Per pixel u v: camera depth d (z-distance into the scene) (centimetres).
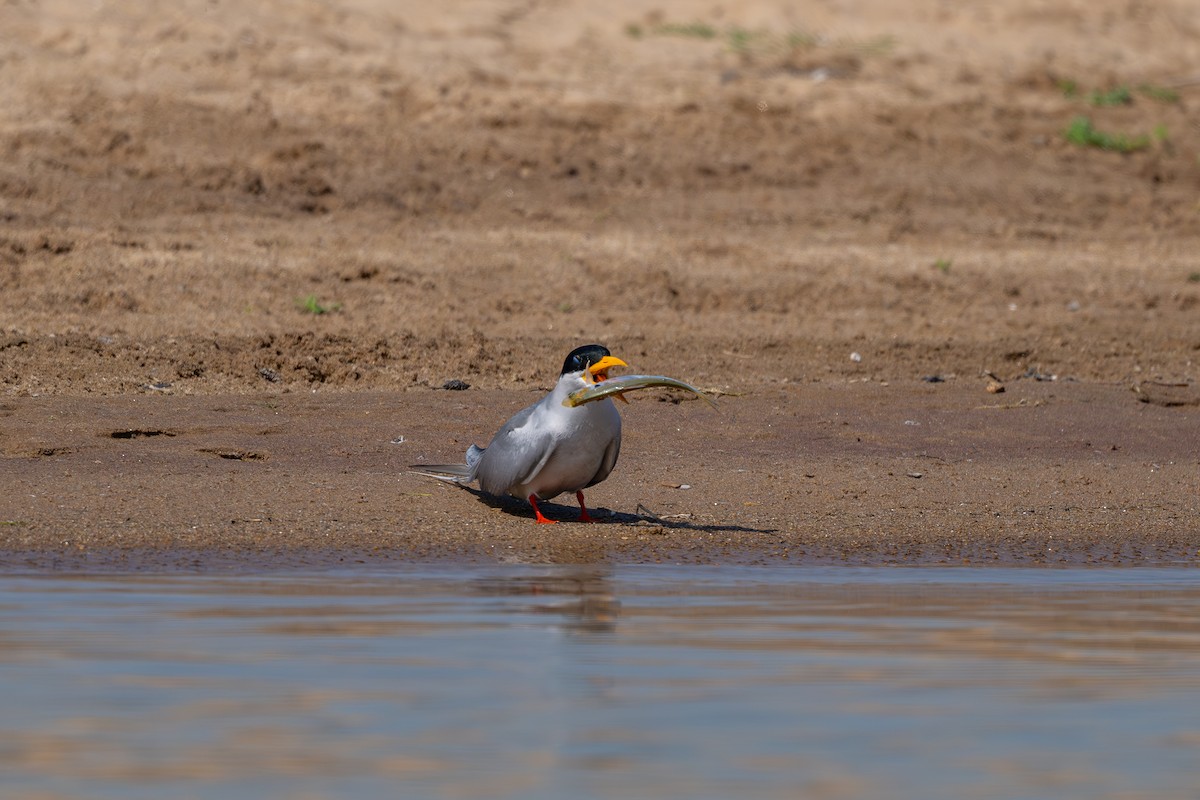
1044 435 1656
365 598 880
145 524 1140
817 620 821
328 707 621
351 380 1808
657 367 1933
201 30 2834
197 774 532
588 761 551
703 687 659
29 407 1554
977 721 607
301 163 2552
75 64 2686
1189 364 2112
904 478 1413
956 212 2705
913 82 3142
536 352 1955
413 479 1330
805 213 2641
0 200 2305
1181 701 639
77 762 545
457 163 2642
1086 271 2495
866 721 606
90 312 1995
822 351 2052
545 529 1171
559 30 3173
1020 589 952
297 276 2158
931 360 2036
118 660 701
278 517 1178
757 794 514
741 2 3362
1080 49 3391
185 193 2422
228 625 788
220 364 1792
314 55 2845
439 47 2994
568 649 734
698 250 2420
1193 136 3114
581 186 2634
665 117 2873
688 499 1304
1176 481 1445
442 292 2180
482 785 522
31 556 1028
